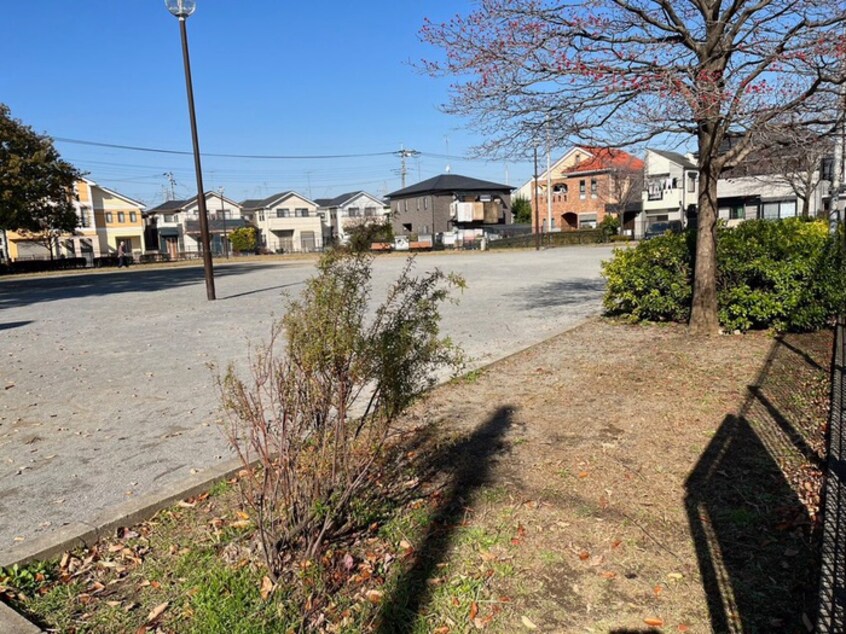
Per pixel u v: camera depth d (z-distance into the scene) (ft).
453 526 9.70
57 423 16.25
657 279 25.76
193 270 98.68
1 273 117.70
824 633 6.70
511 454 12.44
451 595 7.98
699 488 10.62
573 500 10.36
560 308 34.01
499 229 164.86
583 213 166.61
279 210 205.98
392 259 102.32
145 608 7.89
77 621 7.66
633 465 11.65
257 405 8.73
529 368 19.48
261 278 69.77
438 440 13.33
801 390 15.93
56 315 41.06
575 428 13.78
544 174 172.45
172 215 203.51
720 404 14.98
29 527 10.23
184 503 10.79
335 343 7.91
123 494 11.50
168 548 9.35
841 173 36.27
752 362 18.75
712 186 22.81
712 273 23.24
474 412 15.25
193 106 43.27
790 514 9.57
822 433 12.90
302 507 8.71
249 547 8.81
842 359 18.43
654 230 125.18
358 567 8.64
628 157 55.93
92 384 20.51
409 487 11.11
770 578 8.07
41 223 112.27
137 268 121.80
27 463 13.34
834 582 7.54
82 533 9.57
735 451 12.12
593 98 21.66
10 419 16.76
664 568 8.41
